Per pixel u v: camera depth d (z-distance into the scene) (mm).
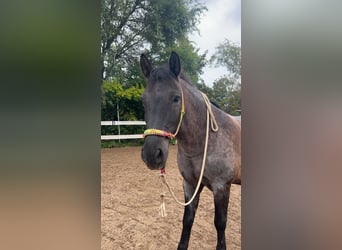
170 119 1468
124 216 2156
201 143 1648
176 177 2373
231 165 1708
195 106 1619
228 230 2217
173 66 1526
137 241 2057
